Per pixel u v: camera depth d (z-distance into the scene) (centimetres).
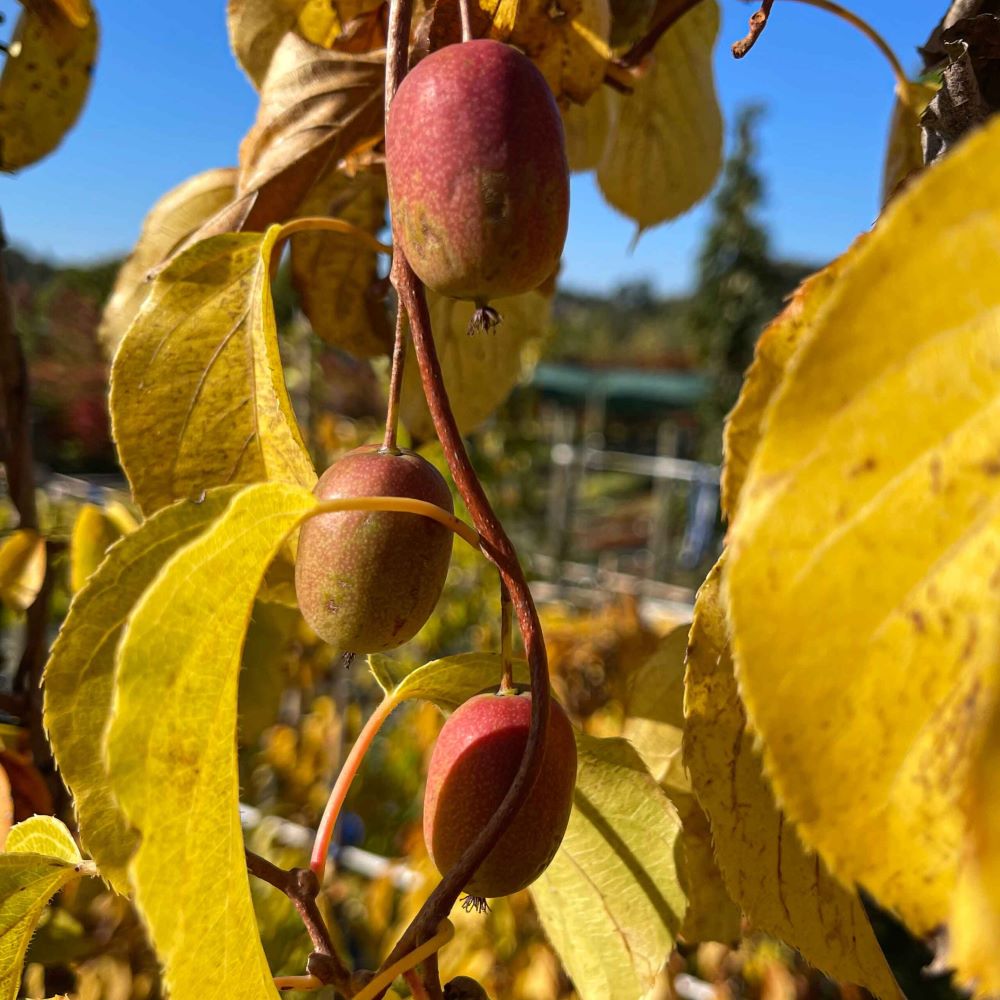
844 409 6
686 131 25
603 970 16
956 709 6
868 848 6
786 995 48
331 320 22
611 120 23
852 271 6
